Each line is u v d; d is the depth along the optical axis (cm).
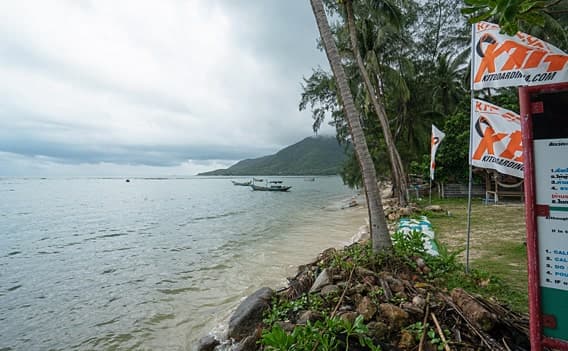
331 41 509
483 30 400
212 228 1488
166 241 1213
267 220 1669
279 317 372
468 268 453
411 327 289
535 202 168
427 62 2245
